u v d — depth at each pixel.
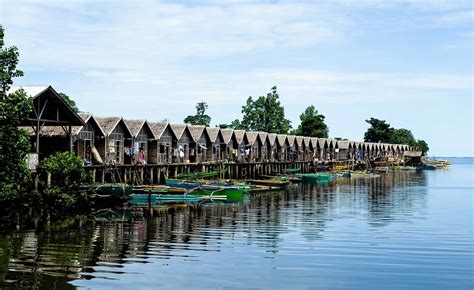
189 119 88.06
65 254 18.34
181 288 14.55
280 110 97.12
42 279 15.07
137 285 14.72
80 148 37.78
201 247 20.06
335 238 22.44
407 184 61.44
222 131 60.72
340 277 16.05
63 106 32.28
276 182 54.41
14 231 22.95
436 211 33.22
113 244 20.36
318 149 86.81
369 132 132.25
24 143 23.52
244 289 14.62
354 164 91.56
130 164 42.50
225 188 39.28
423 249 20.19
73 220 26.72
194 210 32.25
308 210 33.19
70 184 28.25
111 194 31.45
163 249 19.58
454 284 15.49
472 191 50.41
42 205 26.80
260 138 67.56
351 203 38.19
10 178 23.84
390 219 28.92
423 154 148.38
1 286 14.29
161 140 48.56
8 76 23.12
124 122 42.69
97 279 15.21
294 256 18.69
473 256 19.00
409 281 15.76
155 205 34.47
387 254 19.22
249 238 22.20
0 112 22.94
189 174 48.12
